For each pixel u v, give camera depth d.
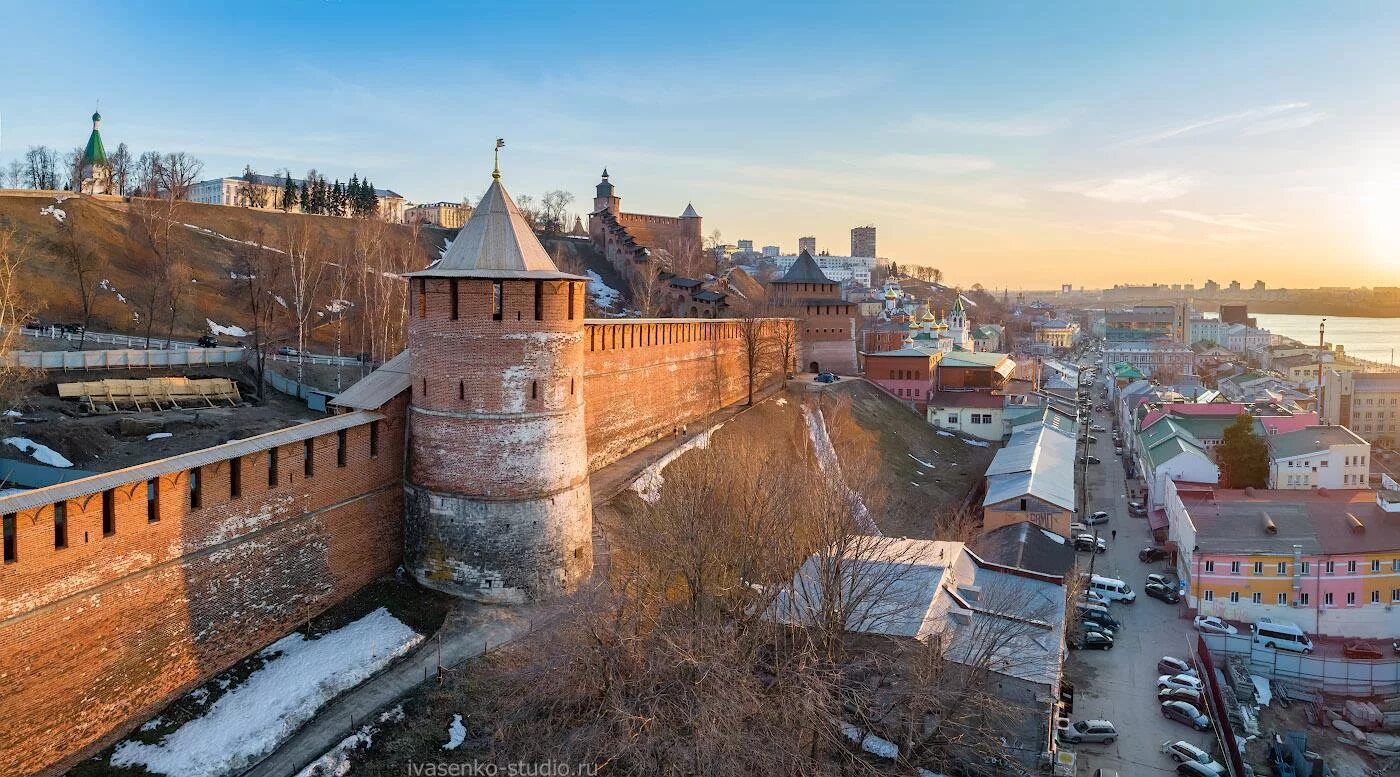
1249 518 60.28
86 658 24.69
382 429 35.75
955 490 80.56
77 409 53.72
